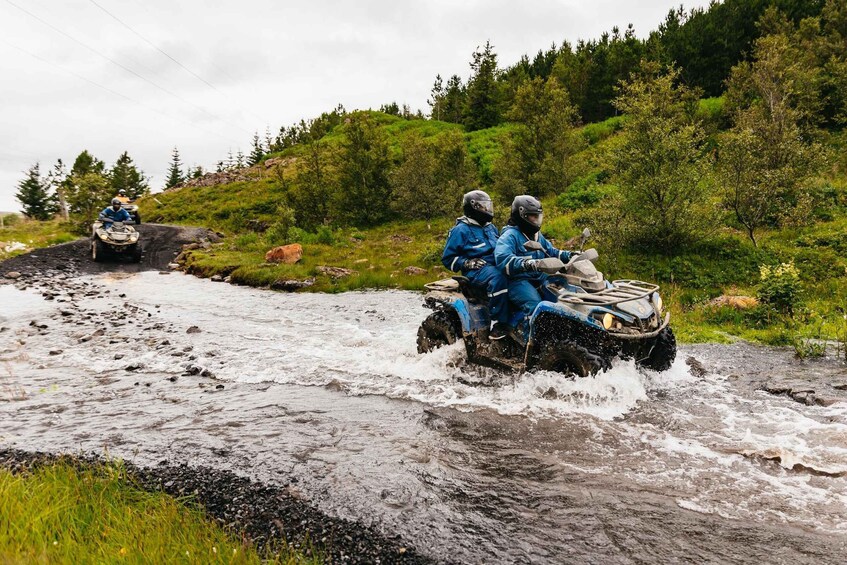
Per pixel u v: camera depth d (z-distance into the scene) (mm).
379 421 5176
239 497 3801
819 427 4777
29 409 5742
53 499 3570
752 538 3123
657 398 5648
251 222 36500
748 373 6586
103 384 6656
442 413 5332
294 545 3232
